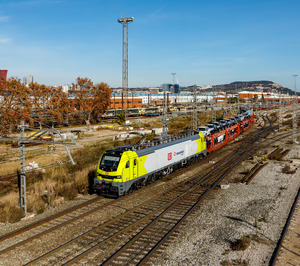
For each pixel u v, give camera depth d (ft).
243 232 44.47
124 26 242.58
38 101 214.48
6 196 60.90
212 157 109.50
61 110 207.00
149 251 38.42
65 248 39.42
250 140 154.40
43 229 45.60
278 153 113.19
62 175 80.79
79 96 226.99
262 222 48.42
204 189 68.13
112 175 58.80
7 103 180.75
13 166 93.15
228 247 39.91
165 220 49.26
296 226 46.55
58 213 51.65
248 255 37.55
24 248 39.60
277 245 40.16
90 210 53.72
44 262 35.99
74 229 45.68
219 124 135.33
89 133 181.88
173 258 36.94
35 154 117.29
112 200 59.57
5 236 42.29
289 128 202.49
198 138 100.12
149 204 57.57
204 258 36.94
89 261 36.19
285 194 63.52
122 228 45.88
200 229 45.93
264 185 71.10
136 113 310.65
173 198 61.52
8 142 145.07
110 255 37.63
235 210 54.08
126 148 64.85
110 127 211.00
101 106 238.27
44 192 63.26
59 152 121.29
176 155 83.25
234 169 88.89
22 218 50.85
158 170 73.31
